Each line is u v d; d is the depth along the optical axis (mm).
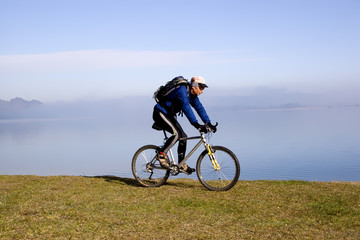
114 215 4441
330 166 166875
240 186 6328
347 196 5516
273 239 3682
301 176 128875
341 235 3809
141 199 5344
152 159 6395
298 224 4172
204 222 4223
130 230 3893
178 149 6199
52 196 5484
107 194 5680
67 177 7465
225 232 3873
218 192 5824
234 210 4750
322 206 4902
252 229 3982
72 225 4020
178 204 5047
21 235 3686
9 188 6199
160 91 6121
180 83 5973
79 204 4996
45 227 3932
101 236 3697
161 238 3668
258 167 164625
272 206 4945
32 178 7578
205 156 6039
